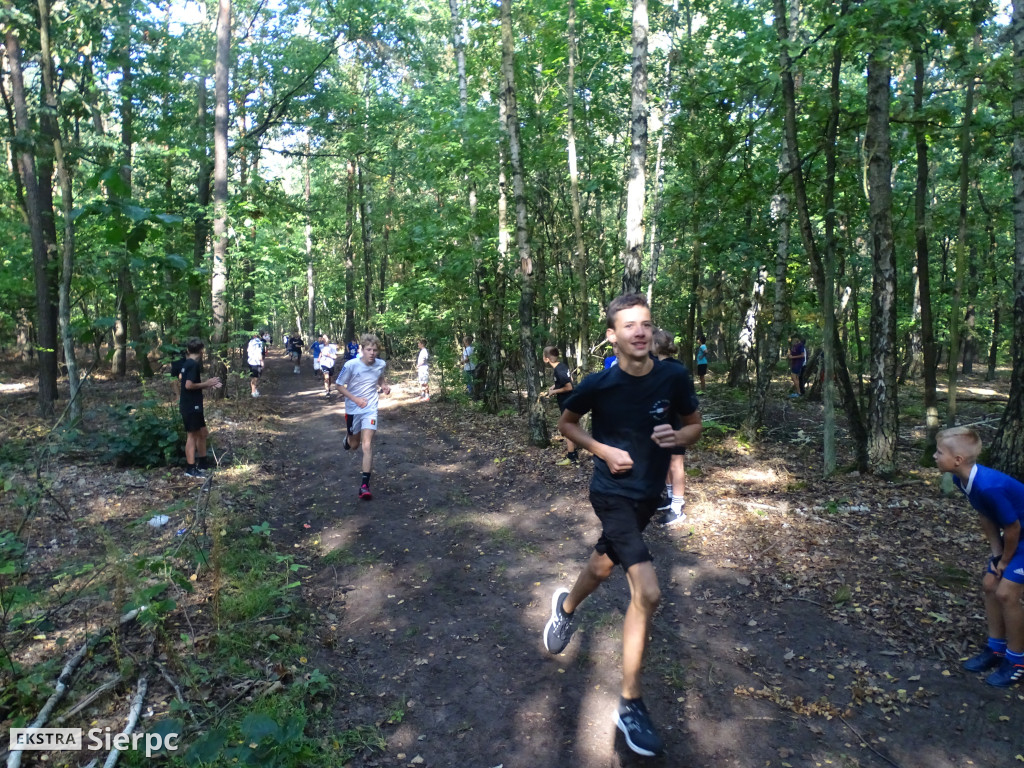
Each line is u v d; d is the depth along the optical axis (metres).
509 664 3.80
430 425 12.66
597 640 4.05
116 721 3.04
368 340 7.39
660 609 4.47
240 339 15.65
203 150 16.14
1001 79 6.92
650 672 3.67
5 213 12.43
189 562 4.84
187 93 17.41
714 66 8.48
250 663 3.60
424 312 14.86
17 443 6.66
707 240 10.07
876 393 7.67
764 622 4.25
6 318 16.39
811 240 7.89
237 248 14.35
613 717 3.29
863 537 5.60
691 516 6.25
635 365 2.92
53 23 8.83
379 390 7.58
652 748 2.82
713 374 22.58
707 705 3.38
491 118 11.94
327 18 17.47
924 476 7.72
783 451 9.64
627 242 8.72
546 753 3.04
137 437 7.92
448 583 4.97
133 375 18.05
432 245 12.84
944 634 4.01
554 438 10.28
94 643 3.53
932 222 9.38
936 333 18.34
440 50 21.53
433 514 6.69
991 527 3.64
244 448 9.70
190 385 7.68
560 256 14.62
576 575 5.09
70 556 4.91
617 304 2.96
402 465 9.05
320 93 17.88
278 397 18.69
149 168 16.11
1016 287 6.74
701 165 10.54
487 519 6.50
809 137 8.81
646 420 2.94
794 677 3.63
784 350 30.03
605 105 14.66
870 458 7.77
